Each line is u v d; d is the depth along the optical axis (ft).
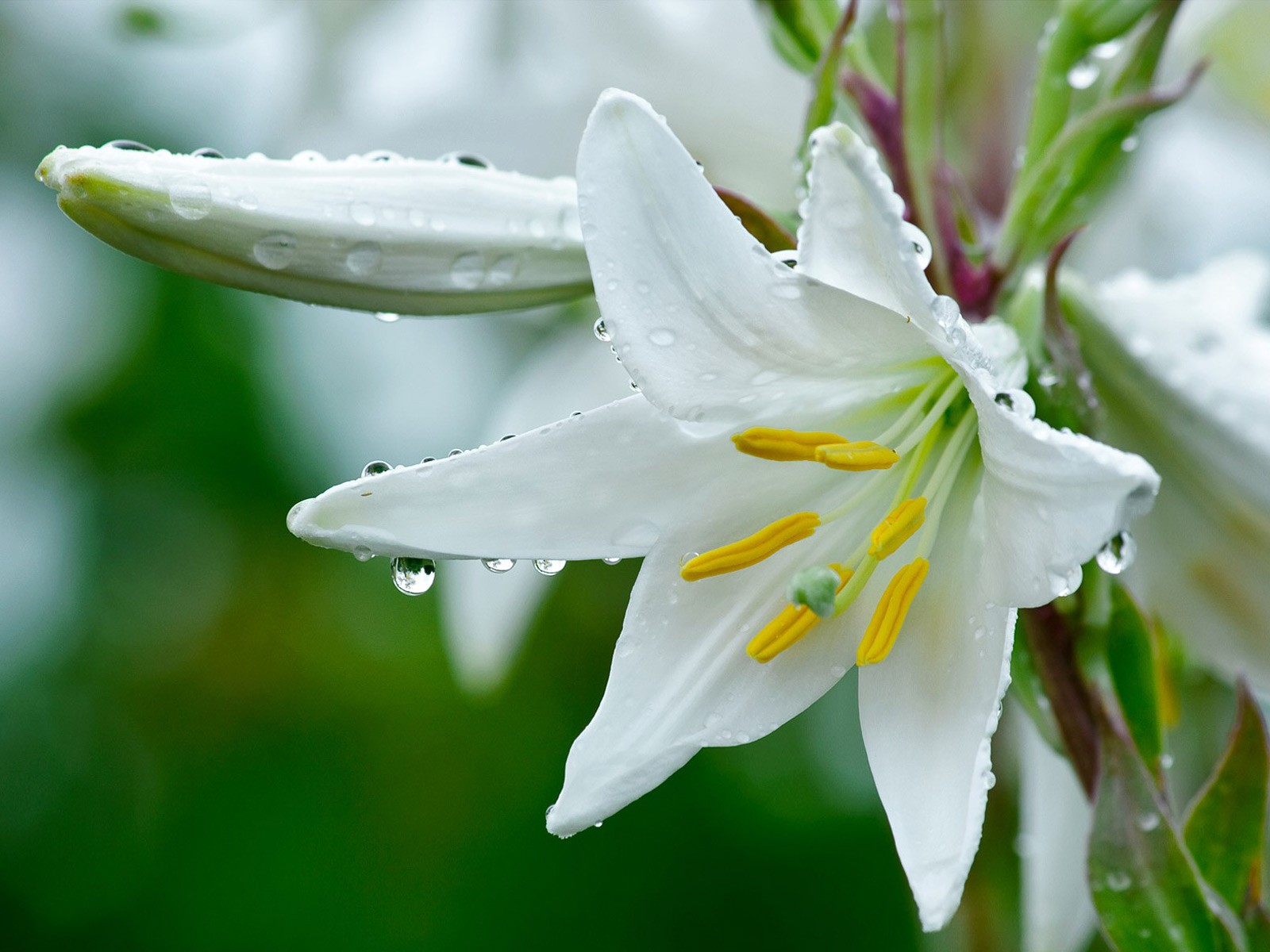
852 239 1.30
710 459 1.38
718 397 1.36
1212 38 1.63
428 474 1.35
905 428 1.41
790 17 1.46
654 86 1.64
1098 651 1.38
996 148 1.59
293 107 1.70
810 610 1.37
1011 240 1.44
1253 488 1.43
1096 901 1.36
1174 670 1.49
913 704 1.36
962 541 1.38
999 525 1.34
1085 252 1.64
